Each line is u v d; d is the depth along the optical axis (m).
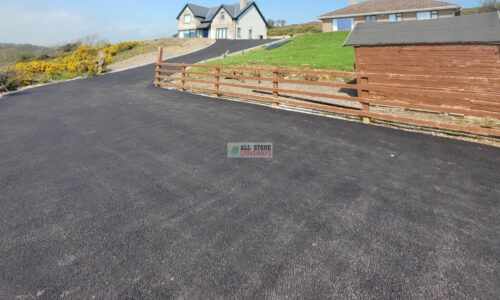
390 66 9.09
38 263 2.19
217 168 4.01
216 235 2.53
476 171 3.94
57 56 30.48
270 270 2.13
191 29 42.78
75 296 1.90
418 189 3.41
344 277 2.07
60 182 3.54
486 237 2.52
